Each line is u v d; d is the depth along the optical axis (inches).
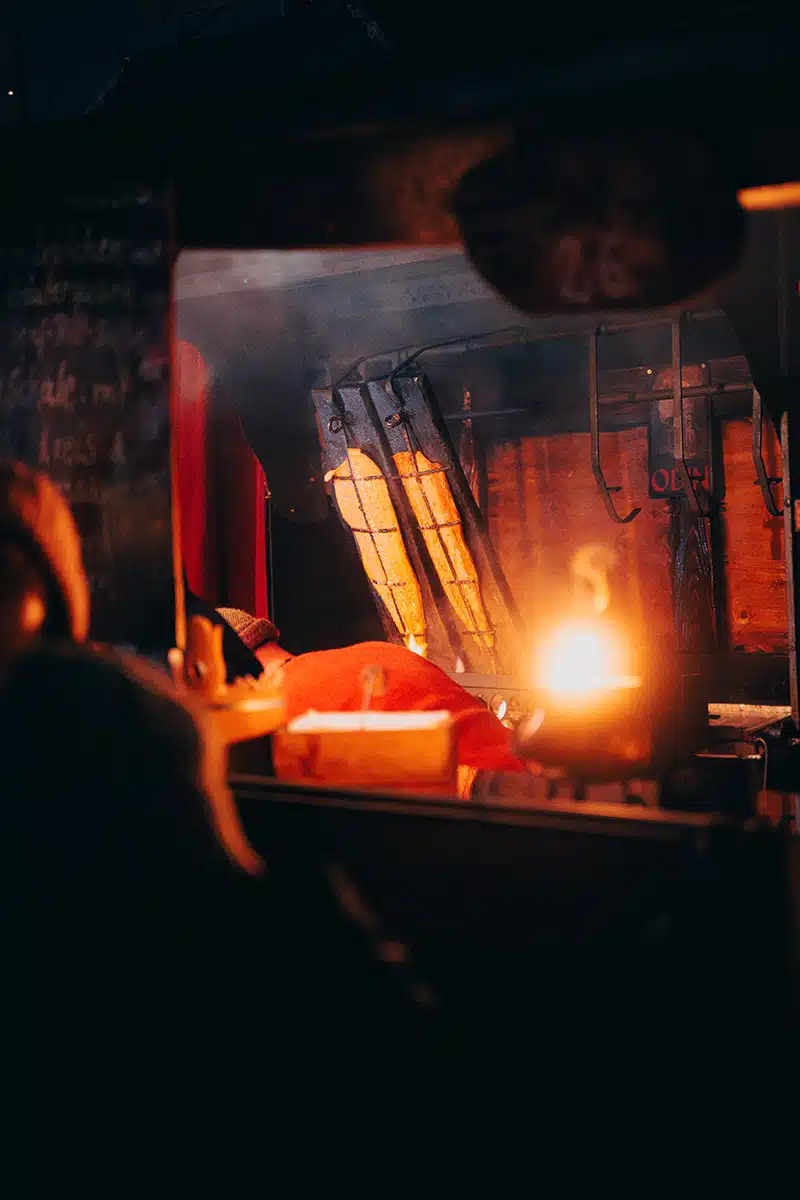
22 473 42.7
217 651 62.7
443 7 52.1
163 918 40.4
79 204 61.6
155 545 61.1
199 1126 41.3
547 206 53.9
